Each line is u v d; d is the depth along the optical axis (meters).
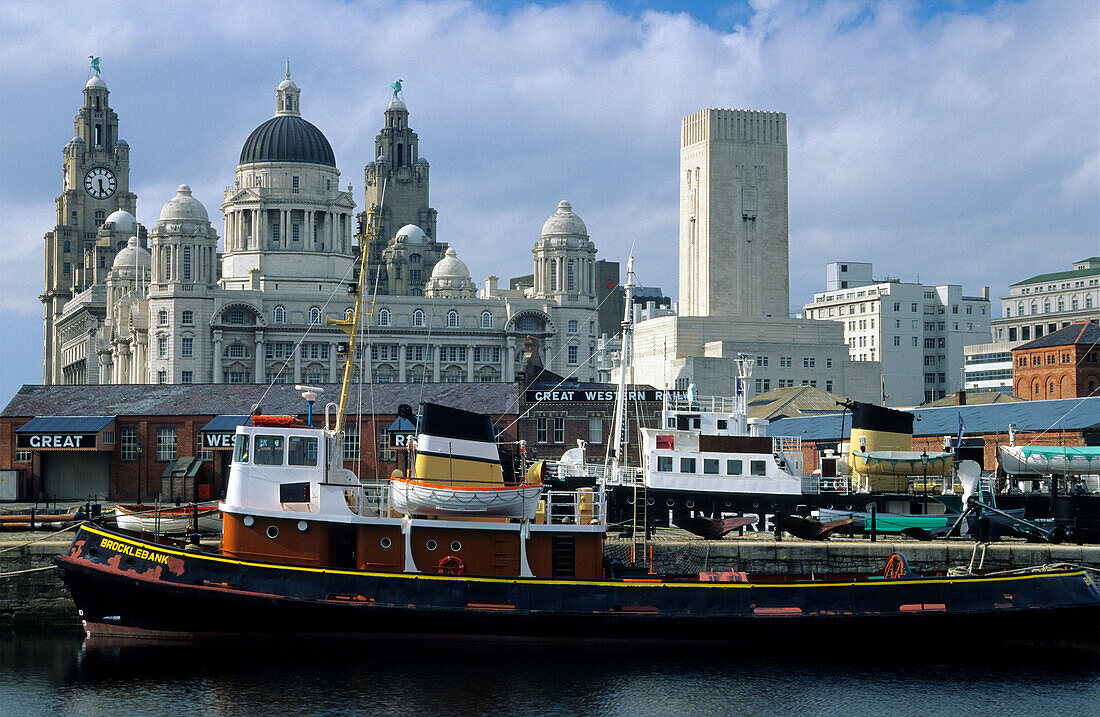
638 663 48.06
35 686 44.69
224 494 92.38
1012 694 45.53
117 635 48.94
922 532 64.81
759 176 194.25
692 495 68.31
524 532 49.31
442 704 43.19
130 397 99.31
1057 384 137.62
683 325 184.75
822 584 49.34
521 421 99.00
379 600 47.78
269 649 48.22
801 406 129.75
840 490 71.81
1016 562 57.59
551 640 48.81
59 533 59.78
